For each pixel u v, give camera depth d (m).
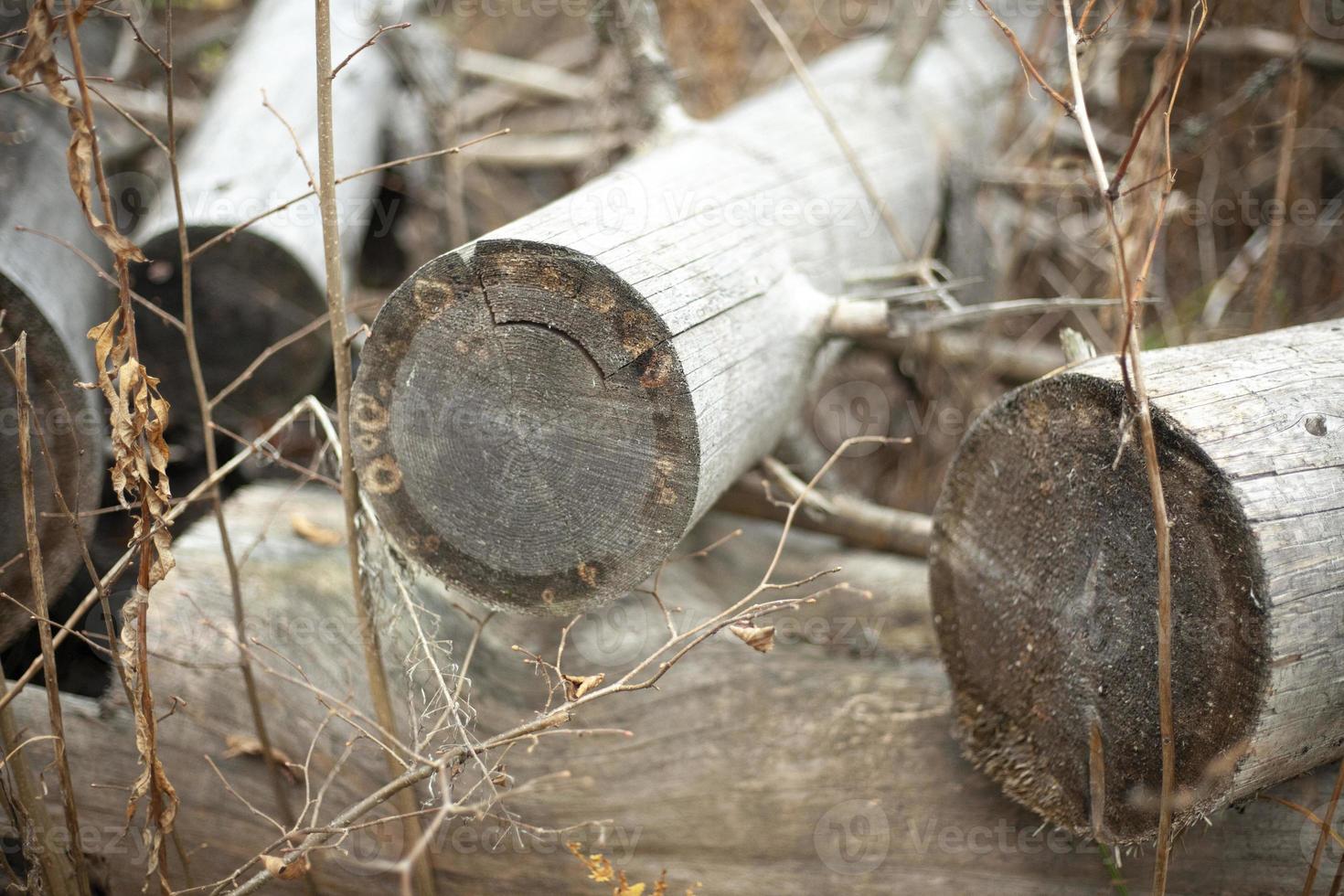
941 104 3.51
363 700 2.16
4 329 1.97
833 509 2.75
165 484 1.59
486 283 1.65
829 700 2.25
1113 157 3.25
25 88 1.46
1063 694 1.81
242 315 2.82
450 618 2.35
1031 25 4.12
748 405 1.95
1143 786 1.71
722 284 1.90
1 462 2.01
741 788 2.16
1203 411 1.56
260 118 3.15
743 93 4.41
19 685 1.67
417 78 3.83
